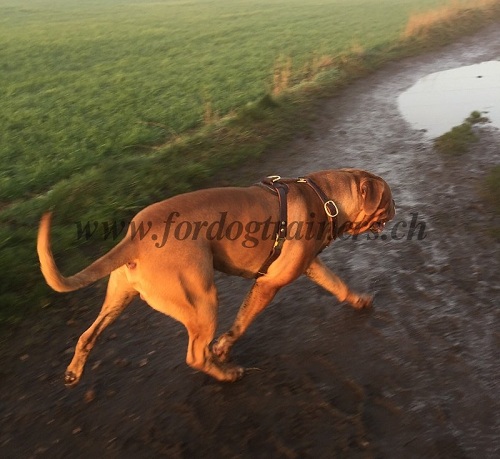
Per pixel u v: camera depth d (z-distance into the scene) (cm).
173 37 1062
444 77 652
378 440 145
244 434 149
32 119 525
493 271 229
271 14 1395
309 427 150
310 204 168
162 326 199
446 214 288
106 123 497
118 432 151
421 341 185
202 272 149
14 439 150
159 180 321
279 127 447
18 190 346
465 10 1030
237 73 697
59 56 898
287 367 175
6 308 204
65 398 165
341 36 976
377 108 527
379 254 248
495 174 325
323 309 205
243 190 162
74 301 215
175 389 167
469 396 159
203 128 465
